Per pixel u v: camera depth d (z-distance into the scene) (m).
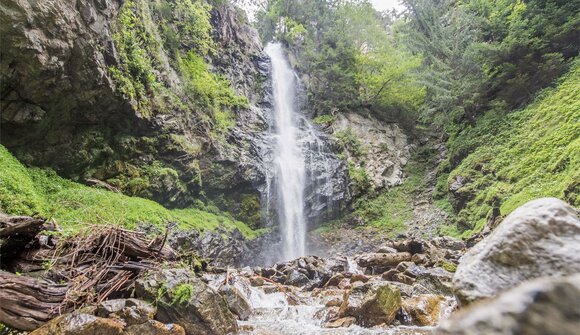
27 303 3.82
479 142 18.33
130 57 11.84
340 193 21.17
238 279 7.26
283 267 10.34
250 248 16.25
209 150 15.86
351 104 26.06
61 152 10.67
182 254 7.53
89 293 4.36
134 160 12.68
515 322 0.91
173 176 13.58
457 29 19.05
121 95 11.29
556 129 13.95
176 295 4.23
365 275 8.62
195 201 15.08
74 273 4.80
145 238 5.89
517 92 17.91
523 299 0.95
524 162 14.24
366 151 24.06
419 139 25.48
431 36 21.39
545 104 15.60
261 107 22.34
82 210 8.91
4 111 9.04
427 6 23.50
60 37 8.99
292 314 5.66
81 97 10.34
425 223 19.59
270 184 18.31
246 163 17.25
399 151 24.84
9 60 8.42
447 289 6.59
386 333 4.53
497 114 18.33
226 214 16.42
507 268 2.06
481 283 2.07
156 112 13.14
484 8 18.41
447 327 1.04
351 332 4.63
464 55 17.89
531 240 2.06
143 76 12.48
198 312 4.18
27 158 9.86
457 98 19.03
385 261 9.29
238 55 22.31
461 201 17.59
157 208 11.96
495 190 14.58
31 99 9.34
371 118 25.97
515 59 17.30
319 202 20.50
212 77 18.22
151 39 13.73
